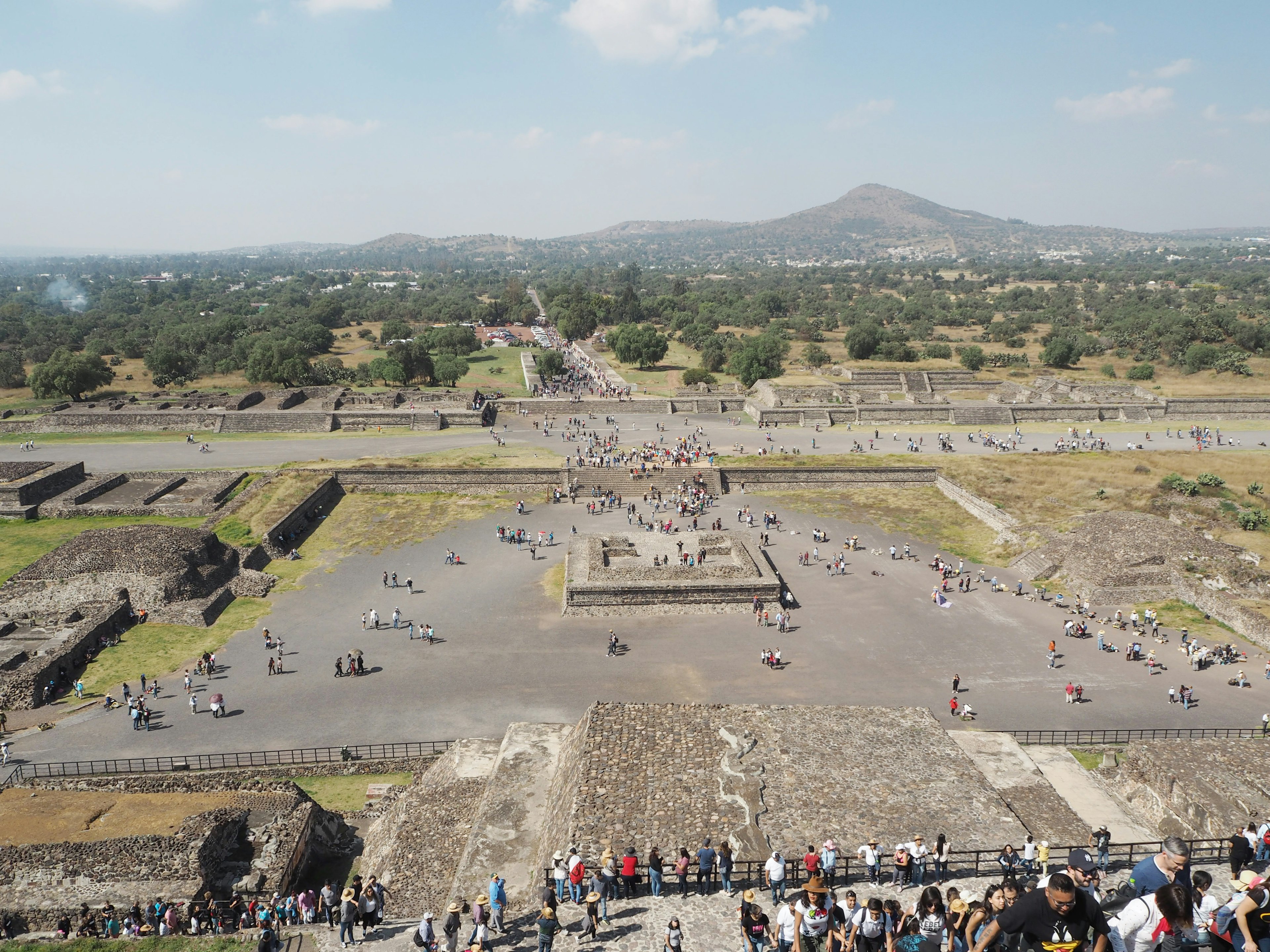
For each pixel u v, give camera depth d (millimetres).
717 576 68375
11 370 158000
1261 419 124875
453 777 40125
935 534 84938
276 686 55562
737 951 22125
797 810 31328
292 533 83000
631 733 37000
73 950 24719
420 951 24188
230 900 32938
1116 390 135125
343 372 159625
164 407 126312
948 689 54719
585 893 25406
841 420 124250
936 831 30219
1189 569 68438
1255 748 40188
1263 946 12781
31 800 37719
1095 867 13867
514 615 66562
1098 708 52156
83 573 65812
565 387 155375
